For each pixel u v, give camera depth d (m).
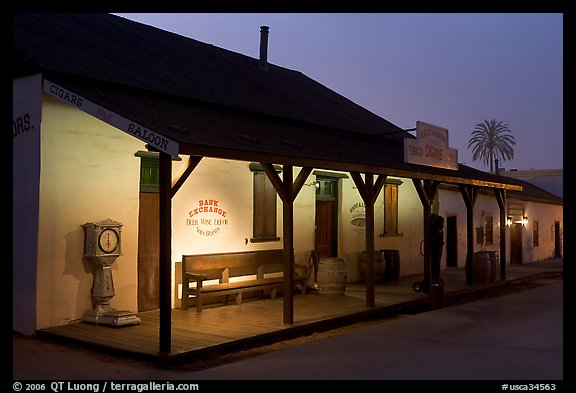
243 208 12.34
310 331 9.73
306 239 14.03
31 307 8.97
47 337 8.71
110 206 9.90
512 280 17.39
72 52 10.66
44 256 9.03
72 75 9.32
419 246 18.88
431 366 7.32
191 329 9.03
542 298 14.08
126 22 15.26
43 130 9.05
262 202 12.87
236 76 15.60
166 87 11.21
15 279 9.24
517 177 38.41
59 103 9.27
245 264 11.95
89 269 9.55
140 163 10.48
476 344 8.68
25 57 9.18
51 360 7.55
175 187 7.77
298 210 13.83
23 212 9.21
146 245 10.62
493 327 10.10
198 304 10.49
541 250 27.98
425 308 12.73
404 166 12.99
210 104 11.66
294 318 10.11
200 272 11.21
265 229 12.94
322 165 10.10
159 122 8.32
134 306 10.21
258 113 12.66
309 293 13.12
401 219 17.97
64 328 8.98
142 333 8.66
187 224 11.17
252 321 9.76
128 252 10.13
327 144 12.25
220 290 10.83
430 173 13.60
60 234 9.23
